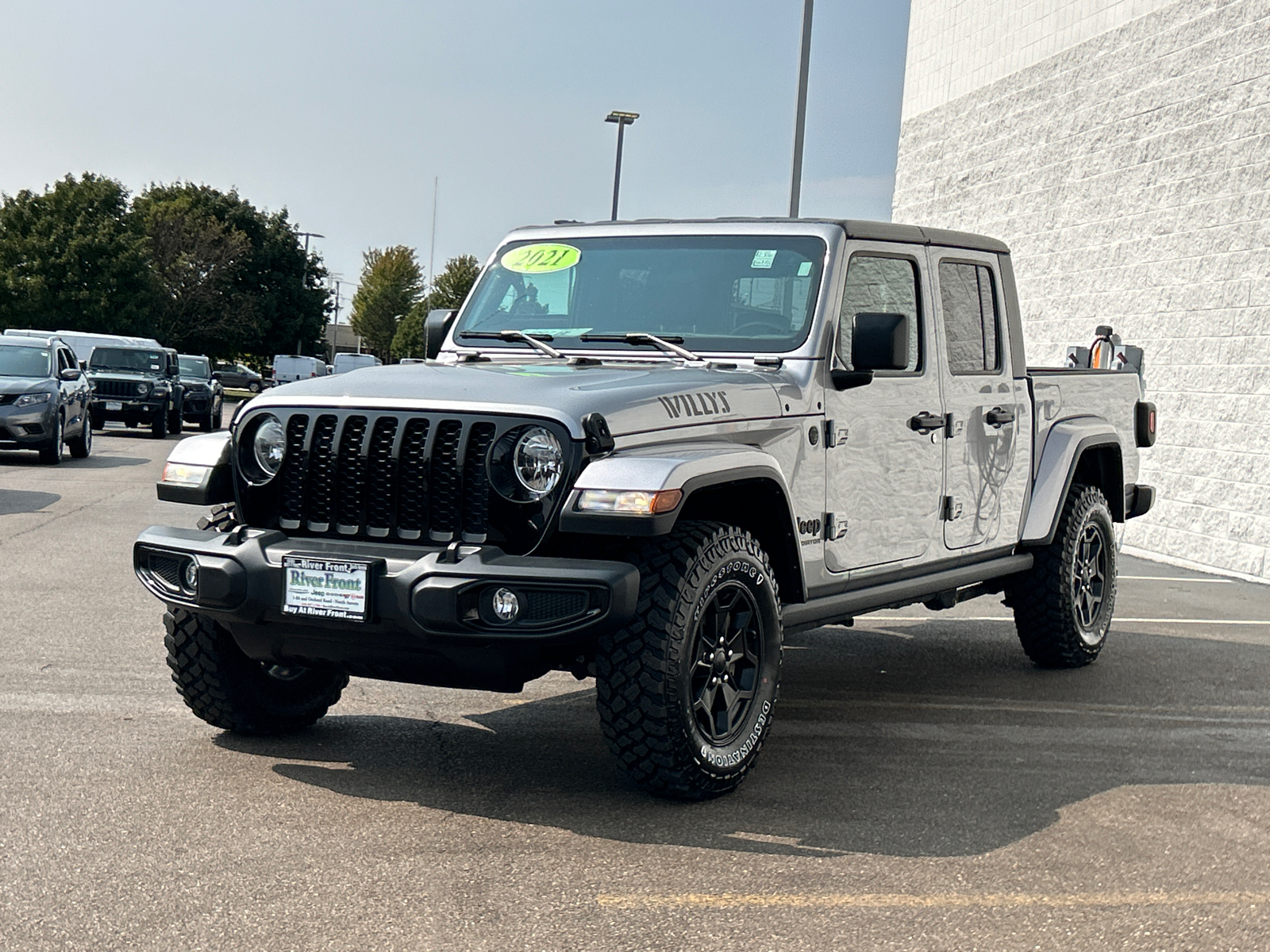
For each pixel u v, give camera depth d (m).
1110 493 7.86
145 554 4.95
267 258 74.12
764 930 3.56
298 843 4.16
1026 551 7.13
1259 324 11.74
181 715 5.76
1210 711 6.43
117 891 3.73
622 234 5.93
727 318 5.55
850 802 4.78
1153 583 11.33
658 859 4.11
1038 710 6.38
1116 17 14.31
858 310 5.63
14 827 4.23
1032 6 16.11
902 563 5.94
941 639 8.35
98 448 23.50
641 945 3.44
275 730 5.45
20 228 56.91
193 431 30.75
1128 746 5.71
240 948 3.36
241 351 73.31
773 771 5.19
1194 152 12.84
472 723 5.84
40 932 3.43
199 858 4.00
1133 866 4.16
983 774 5.20
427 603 4.30
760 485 4.93
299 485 4.75
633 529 4.24
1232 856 4.27
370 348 116.94
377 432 4.64
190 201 72.50
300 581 4.52
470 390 4.61
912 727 5.99
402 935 3.46
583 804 4.66
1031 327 15.88
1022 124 16.23
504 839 4.27
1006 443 6.71
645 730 4.48
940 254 6.23
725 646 4.79
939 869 4.08
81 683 6.23
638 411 4.55
